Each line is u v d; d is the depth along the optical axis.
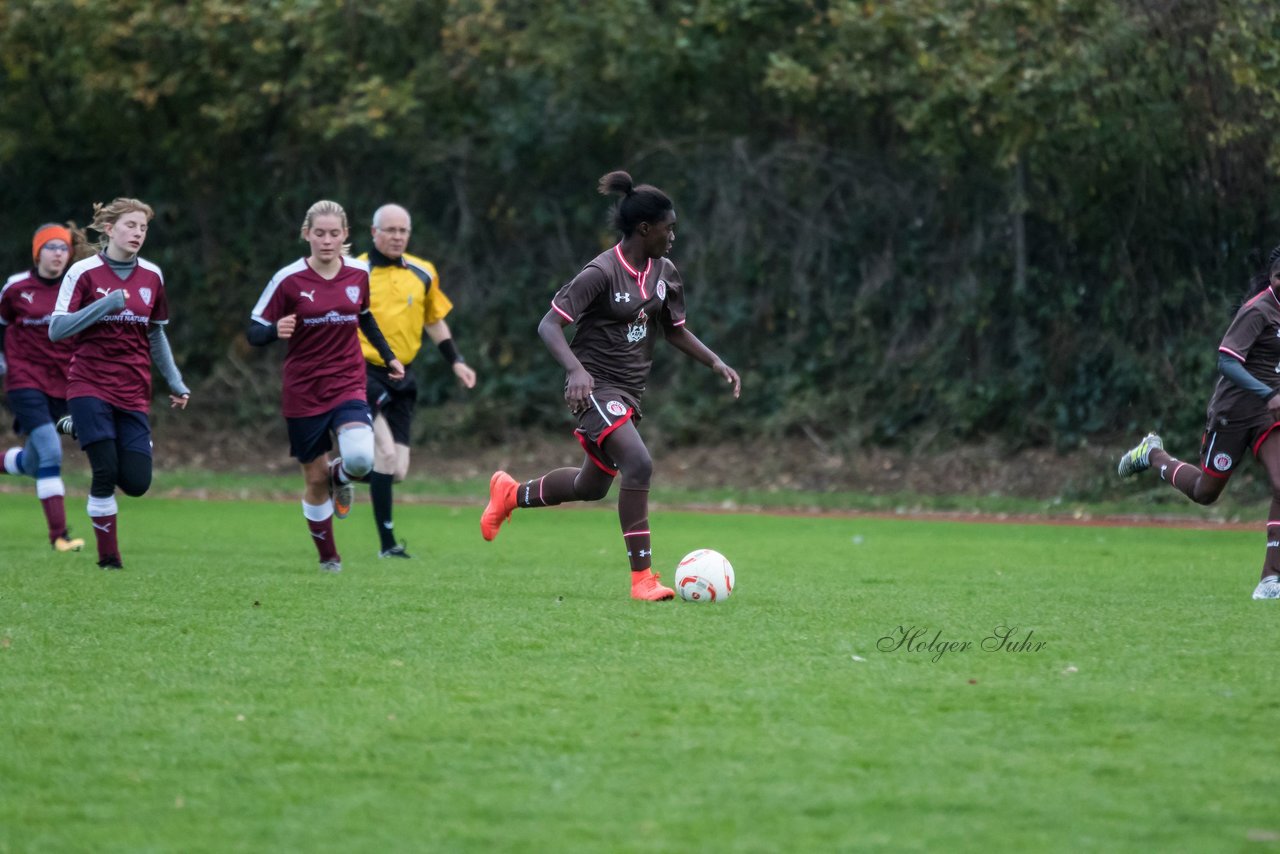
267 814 12.12
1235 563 35.97
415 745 14.36
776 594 27.16
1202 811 12.20
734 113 76.50
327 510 31.17
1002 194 71.31
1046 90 62.53
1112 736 14.80
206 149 81.88
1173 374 66.62
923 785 12.96
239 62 77.31
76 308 29.50
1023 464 68.81
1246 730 15.09
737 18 72.06
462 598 25.64
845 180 75.56
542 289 80.62
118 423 30.50
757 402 76.44
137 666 18.44
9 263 84.25
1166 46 61.91
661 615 23.42
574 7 74.50
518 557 35.75
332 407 30.31
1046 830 11.69
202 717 15.55
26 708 15.99
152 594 25.73
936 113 66.56
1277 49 60.12
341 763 13.71
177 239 83.94
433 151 79.50
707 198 77.88
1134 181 66.06
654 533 46.50
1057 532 48.59
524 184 80.19
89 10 73.25
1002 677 17.95
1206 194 64.94
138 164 83.56
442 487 68.44
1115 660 19.25
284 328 28.86
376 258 35.00
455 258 81.06
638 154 78.44
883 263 74.81
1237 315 26.92
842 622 22.75
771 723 15.30
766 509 62.75
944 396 71.94
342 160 82.25
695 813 12.12
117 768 13.54
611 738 14.65
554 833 11.58
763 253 76.62
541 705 16.16
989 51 63.47
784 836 11.51
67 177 84.25
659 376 79.88
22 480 69.19
